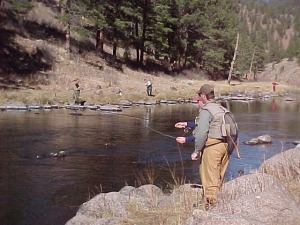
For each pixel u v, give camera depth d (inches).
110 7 1734.7
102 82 1459.2
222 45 2536.9
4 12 1608.0
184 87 1737.2
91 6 1680.6
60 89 1310.3
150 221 254.4
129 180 476.1
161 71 2044.8
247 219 188.7
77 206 389.4
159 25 1921.8
